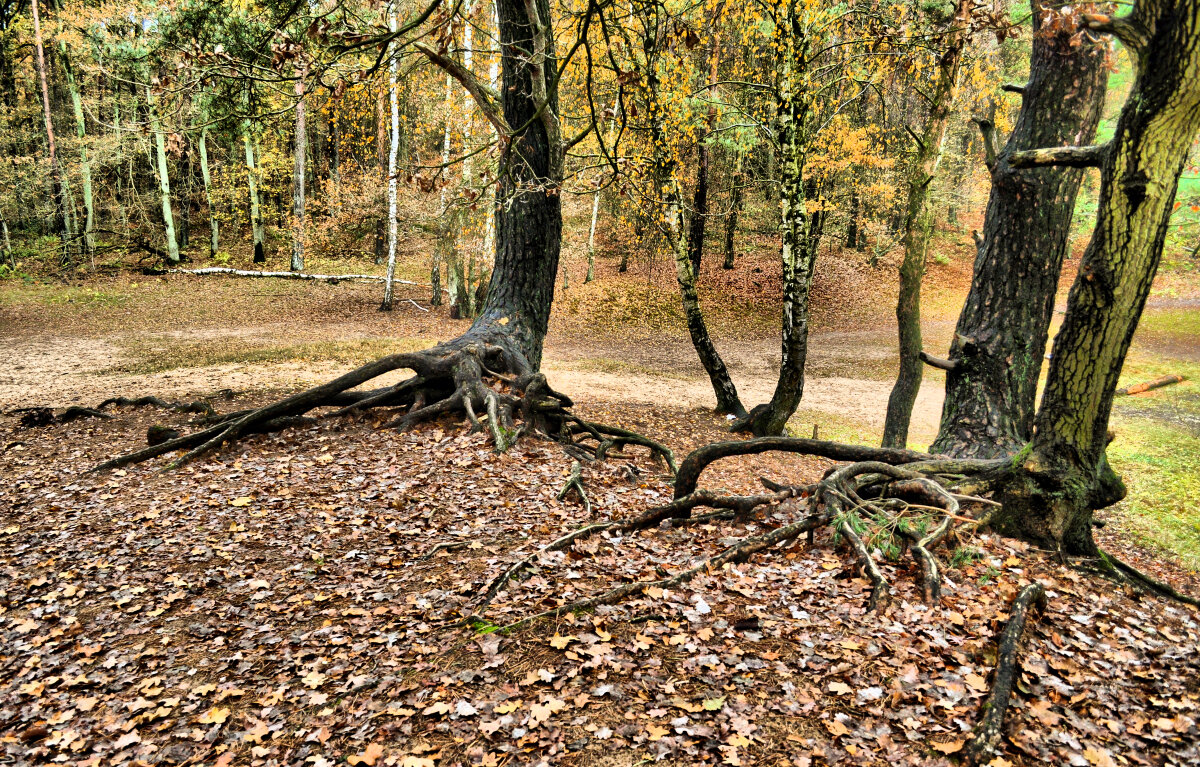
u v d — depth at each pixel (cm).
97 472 866
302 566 559
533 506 687
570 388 1875
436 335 2478
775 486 639
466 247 2548
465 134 2117
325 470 812
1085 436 490
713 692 349
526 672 375
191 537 628
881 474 564
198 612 492
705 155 2892
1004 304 724
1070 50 661
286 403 984
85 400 1427
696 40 515
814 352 2594
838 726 318
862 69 1319
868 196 2997
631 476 855
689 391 1944
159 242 3716
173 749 342
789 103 1255
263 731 348
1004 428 714
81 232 3198
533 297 1111
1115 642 386
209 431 945
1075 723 314
